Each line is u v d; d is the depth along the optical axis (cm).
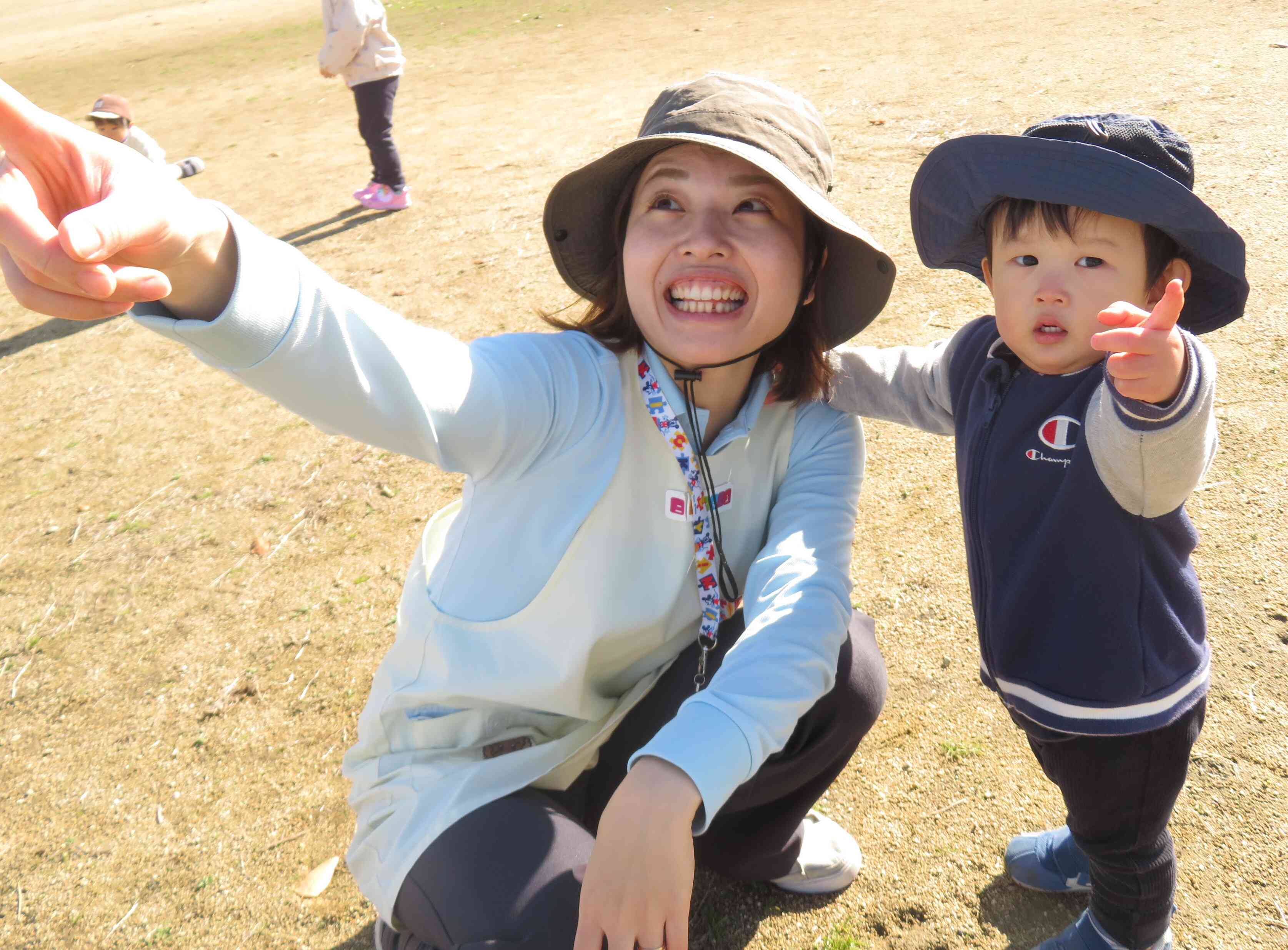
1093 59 636
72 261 89
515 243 526
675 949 119
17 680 277
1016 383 150
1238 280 138
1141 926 160
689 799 120
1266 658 219
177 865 216
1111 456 128
